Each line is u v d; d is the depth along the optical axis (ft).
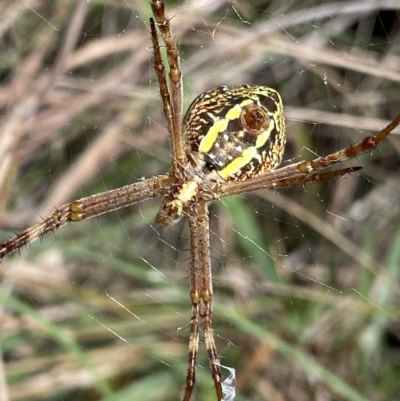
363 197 0.49
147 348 0.46
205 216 0.42
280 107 0.41
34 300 0.48
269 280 0.47
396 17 0.49
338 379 0.43
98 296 0.47
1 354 0.45
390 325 0.47
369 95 0.49
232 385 0.43
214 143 0.41
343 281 0.48
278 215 0.49
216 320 0.46
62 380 0.45
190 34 0.49
